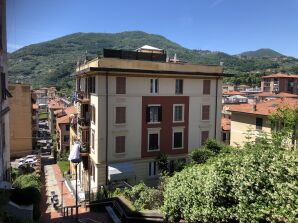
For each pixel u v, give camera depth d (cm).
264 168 755
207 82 3234
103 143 2775
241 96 8856
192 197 991
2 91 1858
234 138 4038
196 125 3209
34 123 6775
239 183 791
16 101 5622
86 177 3222
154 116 2994
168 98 3031
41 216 1908
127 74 2805
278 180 716
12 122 5638
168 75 2969
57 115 6931
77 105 3694
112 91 2769
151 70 2861
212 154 2612
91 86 2962
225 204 850
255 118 3669
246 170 785
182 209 1061
